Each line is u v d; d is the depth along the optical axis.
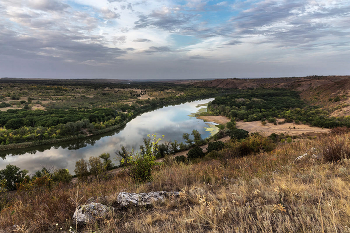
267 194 3.37
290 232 2.24
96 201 3.91
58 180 21.17
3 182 21.27
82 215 3.32
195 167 7.63
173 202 3.68
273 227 2.46
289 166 5.37
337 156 5.13
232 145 16.41
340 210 2.52
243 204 3.25
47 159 41.03
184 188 4.41
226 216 2.92
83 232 2.94
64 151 46.09
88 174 23.44
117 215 3.40
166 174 5.93
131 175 6.33
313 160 5.49
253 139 14.29
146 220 3.04
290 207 2.91
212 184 4.73
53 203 4.09
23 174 25.38
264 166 6.10
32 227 3.23
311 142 9.12
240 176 5.22
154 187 4.98
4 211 4.70
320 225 2.31
